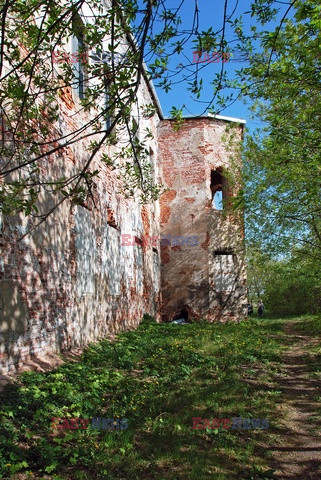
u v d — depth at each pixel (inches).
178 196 753.6
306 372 302.5
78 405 181.5
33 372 219.0
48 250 273.4
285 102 272.8
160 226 751.1
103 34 133.8
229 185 703.1
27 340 236.8
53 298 276.5
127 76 123.9
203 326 572.4
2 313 213.5
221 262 735.1
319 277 527.5
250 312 1211.9
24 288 238.1
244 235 698.8
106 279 409.1
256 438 178.5
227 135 759.1
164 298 730.2
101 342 354.6
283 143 263.1
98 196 393.7
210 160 755.4
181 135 768.9
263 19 141.9
